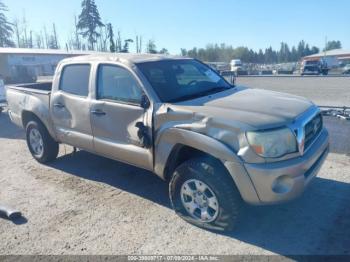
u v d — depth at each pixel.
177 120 3.45
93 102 4.35
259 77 34.75
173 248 3.19
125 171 5.23
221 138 3.12
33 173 5.29
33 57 31.83
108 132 4.23
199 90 4.19
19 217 3.88
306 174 3.20
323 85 21.34
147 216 3.80
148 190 4.50
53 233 3.52
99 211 3.96
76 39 56.88
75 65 4.73
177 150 3.54
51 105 5.05
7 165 5.76
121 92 4.08
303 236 3.31
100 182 4.83
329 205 3.88
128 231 3.51
